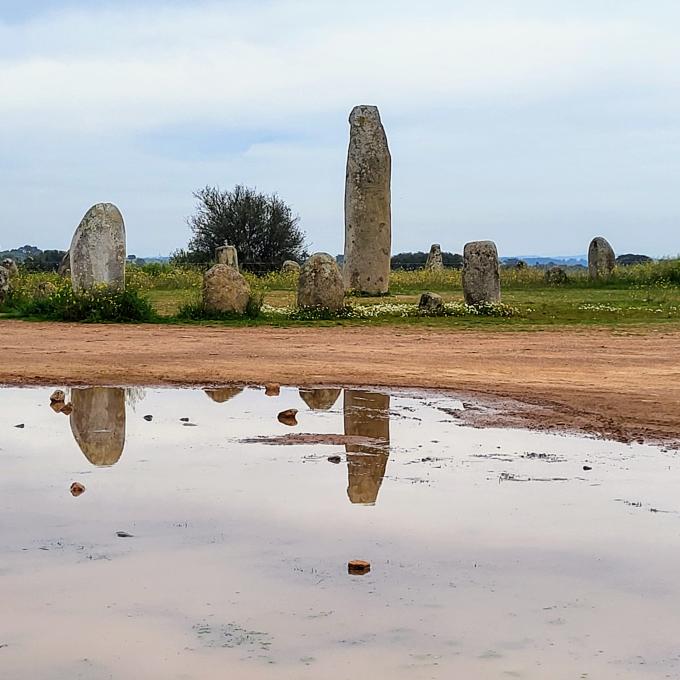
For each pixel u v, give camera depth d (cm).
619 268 3838
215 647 470
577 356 1559
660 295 2961
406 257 6425
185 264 4766
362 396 1193
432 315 2231
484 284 2345
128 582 553
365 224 2867
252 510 696
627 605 524
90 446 913
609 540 631
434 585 552
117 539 630
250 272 4309
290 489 755
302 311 2192
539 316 2230
